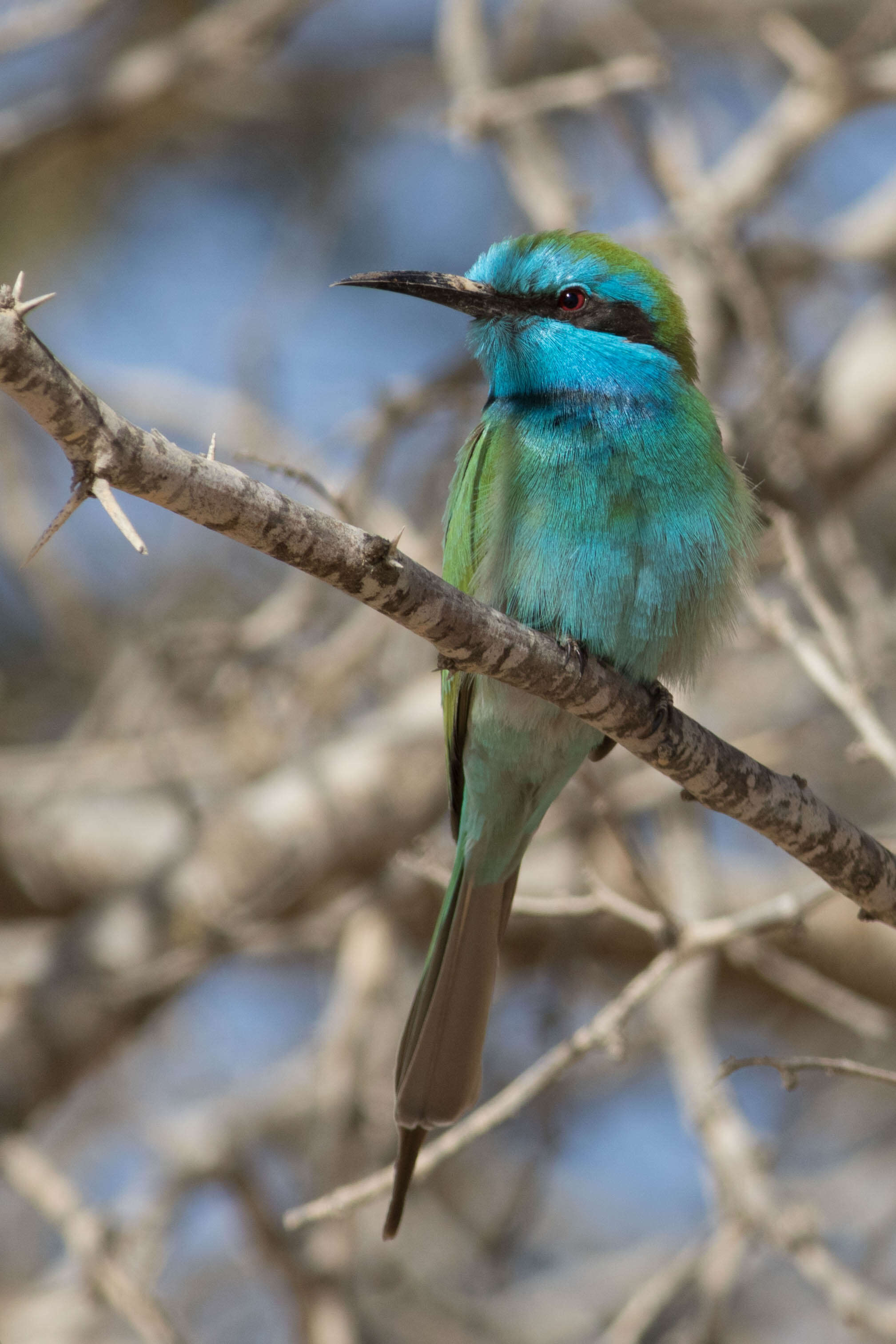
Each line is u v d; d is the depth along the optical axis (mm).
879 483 14422
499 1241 11445
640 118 12594
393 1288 11805
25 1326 10523
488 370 8703
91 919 12766
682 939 7453
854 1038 13156
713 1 15930
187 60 13562
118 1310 9750
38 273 14648
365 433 11719
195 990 14609
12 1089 12156
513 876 8367
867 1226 11719
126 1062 14203
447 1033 8031
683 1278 9016
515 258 8703
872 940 12773
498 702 7926
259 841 12484
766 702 13766
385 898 11523
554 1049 10898
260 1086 12852
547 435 8070
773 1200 9141
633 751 6855
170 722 12891
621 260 8688
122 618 14570
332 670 11984
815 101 12172
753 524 8469
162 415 13094
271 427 12945
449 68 13078
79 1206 9742
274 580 14406
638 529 7887
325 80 15875
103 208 15078
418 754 12586
